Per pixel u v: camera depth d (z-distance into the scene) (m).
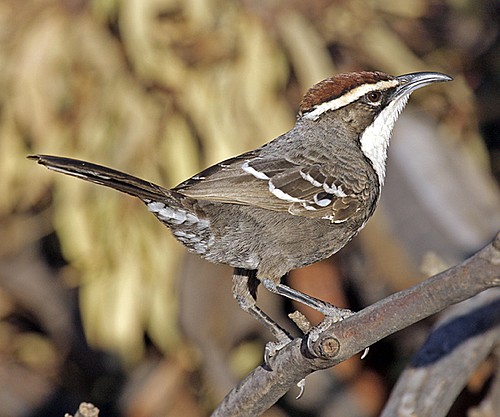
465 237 13.23
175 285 13.98
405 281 13.69
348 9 14.04
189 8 13.10
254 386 7.13
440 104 14.84
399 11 14.69
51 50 13.67
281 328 8.16
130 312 14.06
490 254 6.09
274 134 13.24
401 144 14.11
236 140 13.25
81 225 13.88
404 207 13.66
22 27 13.81
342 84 8.67
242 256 8.15
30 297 16.12
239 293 8.32
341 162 8.42
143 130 13.47
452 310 8.52
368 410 14.37
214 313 14.01
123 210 13.87
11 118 13.86
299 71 13.32
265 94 13.30
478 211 13.58
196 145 13.56
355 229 8.49
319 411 14.48
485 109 14.86
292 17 13.54
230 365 14.31
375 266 13.91
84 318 14.61
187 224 7.96
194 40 13.35
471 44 14.95
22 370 16.30
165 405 14.88
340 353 6.62
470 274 6.17
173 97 13.45
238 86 13.28
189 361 14.73
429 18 14.88
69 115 13.73
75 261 13.96
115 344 14.26
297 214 8.15
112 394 15.81
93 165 7.48
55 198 14.18
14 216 15.13
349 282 14.33
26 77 13.65
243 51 13.33
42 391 16.12
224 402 7.26
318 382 14.46
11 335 16.45
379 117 8.73
